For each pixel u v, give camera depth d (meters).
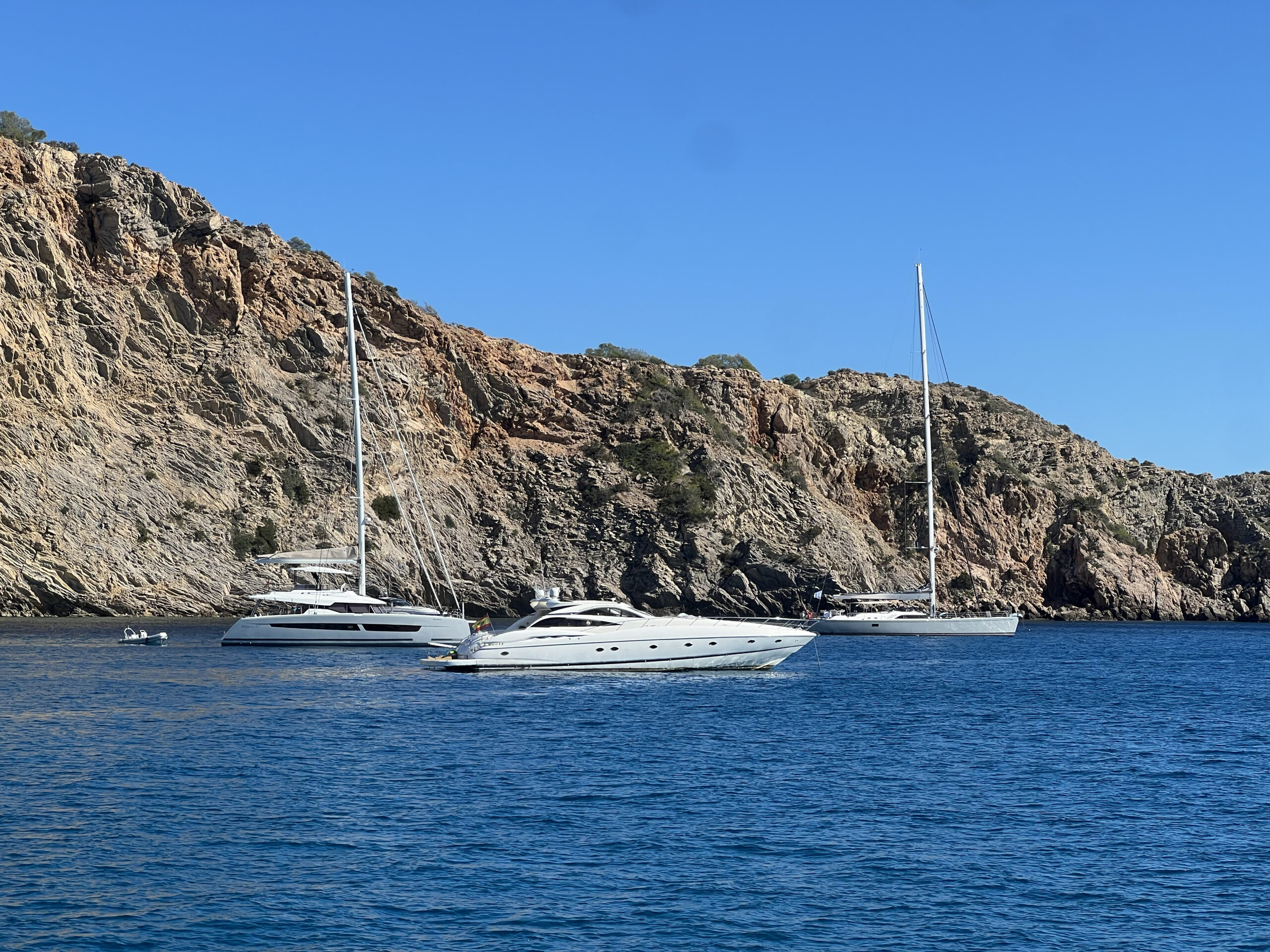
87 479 107.75
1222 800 28.02
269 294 130.25
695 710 43.16
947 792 28.67
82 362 114.94
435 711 41.84
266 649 71.50
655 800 27.19
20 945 17.73
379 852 22.53
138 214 125.56
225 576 108.88
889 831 24.69
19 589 98.81
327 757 31.86
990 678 61.28
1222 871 22.02
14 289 111.44
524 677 53.38
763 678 55.69
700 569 128.75
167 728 36.44
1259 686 58.28
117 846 22.56
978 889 20.91
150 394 118.12
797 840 23.84
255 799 26.47
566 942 18.22
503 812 25.81
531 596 125.12
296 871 21.31
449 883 20.81
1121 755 34.69
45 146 124.06
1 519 100.50
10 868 21.16
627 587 129.00
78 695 44.53
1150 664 74.31
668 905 19.89
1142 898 20.47
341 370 129.00
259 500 116.88
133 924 18.64
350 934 18.41
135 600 103.88
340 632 73.94
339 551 81.00
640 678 53.75
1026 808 27.00
